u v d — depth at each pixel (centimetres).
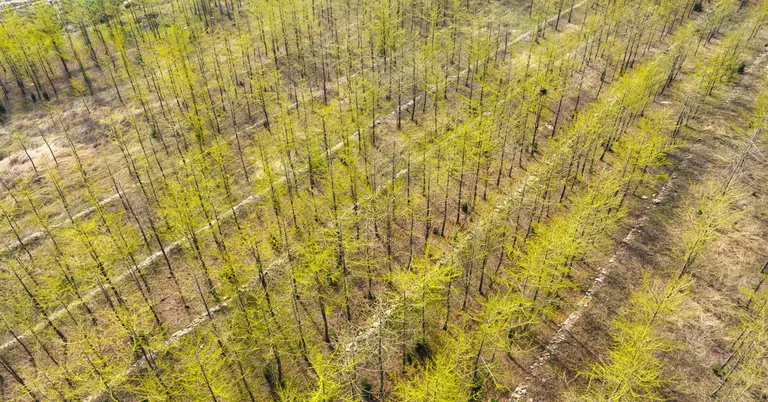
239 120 5788
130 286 3975
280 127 5106
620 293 3734
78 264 3553
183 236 4144
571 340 3450
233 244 3662
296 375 3356
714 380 3170
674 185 4603
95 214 4400
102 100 6206
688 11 7506
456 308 3712
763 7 6162
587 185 4594
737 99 5662
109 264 3650
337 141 5316
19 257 4162
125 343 3559
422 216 4469
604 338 3453
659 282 3791
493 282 3872
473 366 3158
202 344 3412
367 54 6550
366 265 3831
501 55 6738
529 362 3353
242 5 8112
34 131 5766
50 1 7762
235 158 5206
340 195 4025
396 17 6519
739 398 3034
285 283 3591
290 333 3478
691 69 6278
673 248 3975
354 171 3956
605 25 6669
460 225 4388
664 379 3155
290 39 6888
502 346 3155
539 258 3234
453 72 6506
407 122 5662
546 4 7619
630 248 4075
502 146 4950
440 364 2758
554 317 3600
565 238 3138
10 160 5297
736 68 6081
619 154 4756
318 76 6512
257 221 4406
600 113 4434
